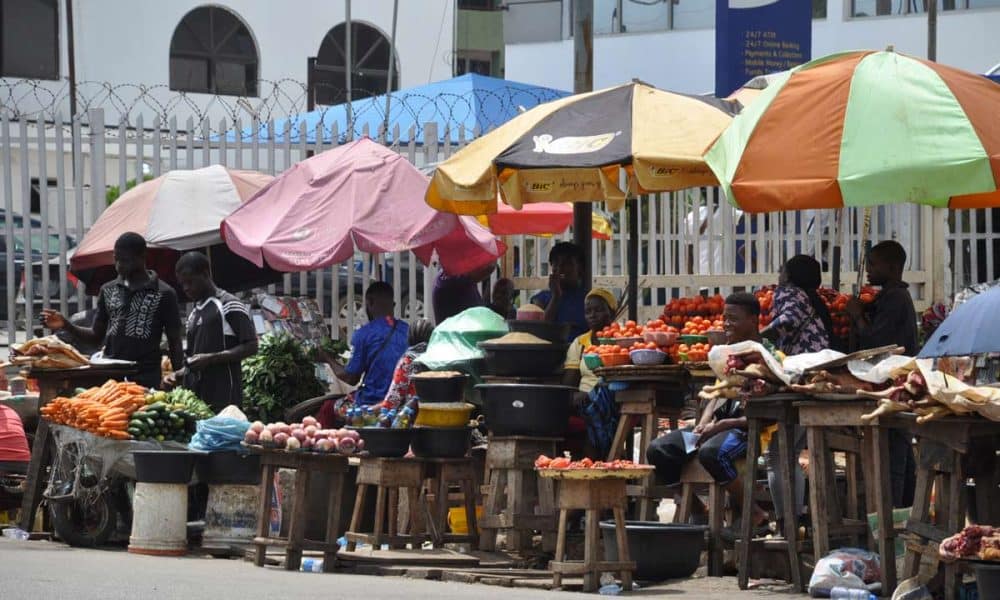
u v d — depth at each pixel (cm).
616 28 7212
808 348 2167
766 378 1922
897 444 2228
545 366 2405
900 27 6581
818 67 2095
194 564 2223
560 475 1991
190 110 8475
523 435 2284
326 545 2230
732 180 2014
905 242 3788
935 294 3741
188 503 2552
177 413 2475
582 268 2775
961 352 1706
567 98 2489
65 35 8119
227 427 2408
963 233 4041
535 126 2412
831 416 1878
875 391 1862
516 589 2005
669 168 2262
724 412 2203
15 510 2792
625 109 2391
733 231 3781
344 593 1828
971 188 1923
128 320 2669
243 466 2406
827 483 2038
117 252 2675
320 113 4422
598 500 1997
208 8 8550
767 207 1997
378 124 4297
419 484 2352
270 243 2834
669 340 2264
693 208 3797
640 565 2055
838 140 1995
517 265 3838
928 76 2019
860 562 1886
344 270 4078
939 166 1931
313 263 2802
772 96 2069
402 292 3947
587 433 2398
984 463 1838
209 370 2622
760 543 2030
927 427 1786
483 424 2592
